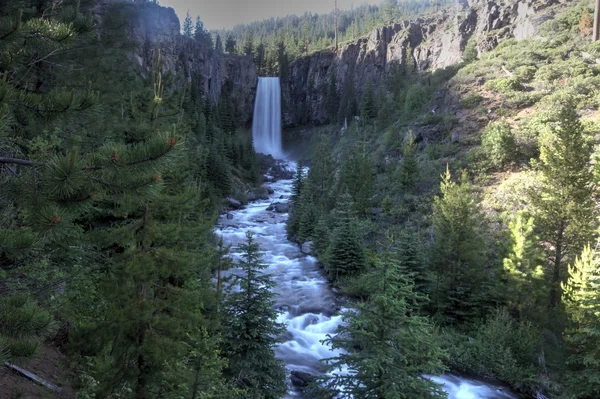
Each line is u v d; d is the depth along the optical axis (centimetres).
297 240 4084
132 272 875
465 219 2344
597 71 4456
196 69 10919
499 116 4397
